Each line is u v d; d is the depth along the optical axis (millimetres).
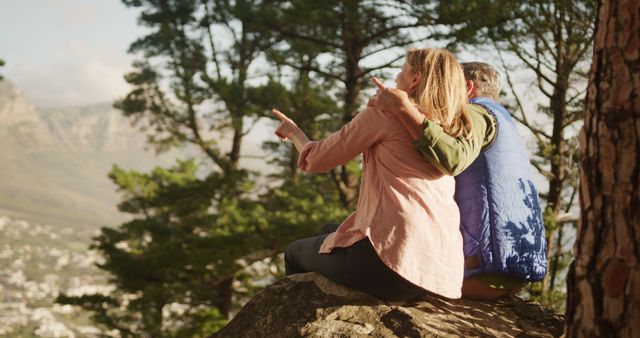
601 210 1865
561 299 7316
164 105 23500
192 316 19953
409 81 2725
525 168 2984
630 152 1813
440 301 2900
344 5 14789
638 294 1800
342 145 2670
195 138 23250
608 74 1854
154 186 21812
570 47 8273
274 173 23188
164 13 22969
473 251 2865
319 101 16594
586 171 1917
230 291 21516
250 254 18188
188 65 23828
